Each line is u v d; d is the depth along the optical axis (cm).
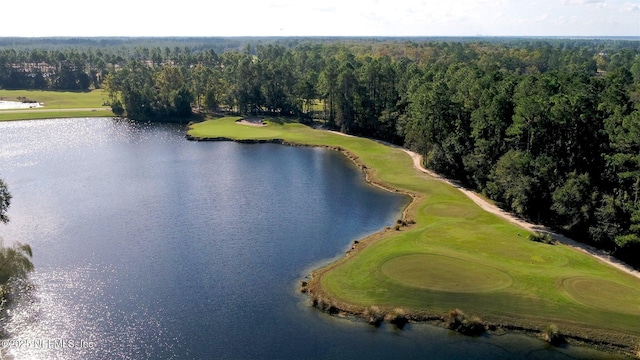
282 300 5119
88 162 10825
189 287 5350
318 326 4669
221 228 7081
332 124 15188
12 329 4481
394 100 13825
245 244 6531
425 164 10706
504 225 7156
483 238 6612
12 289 5019
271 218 7550
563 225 7012
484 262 5831
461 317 4712
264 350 4294
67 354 4153
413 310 4872
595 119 7012
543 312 4825
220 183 9381
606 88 8175
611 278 5491
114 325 4600
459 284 5294
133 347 4278
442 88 10288
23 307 4841
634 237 5734
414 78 12988
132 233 6812
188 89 17850
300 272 5756
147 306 4941
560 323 4672
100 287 5300
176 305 4978
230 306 4984
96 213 7575
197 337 4450
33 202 8031
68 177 9575
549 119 7394
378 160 11112
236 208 7975
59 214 7500
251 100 17212
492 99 8756
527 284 5300
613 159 6347
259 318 4781
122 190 8800
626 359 4288
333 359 4194
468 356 4291
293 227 7194
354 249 6362
